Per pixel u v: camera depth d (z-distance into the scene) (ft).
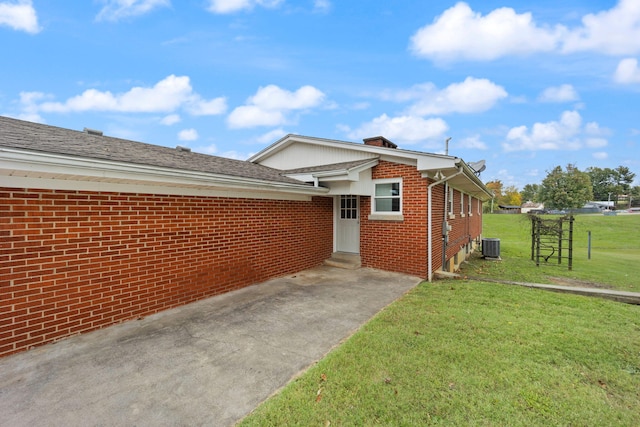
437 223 27.27
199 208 18.99
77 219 13.79
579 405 8.96
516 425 8.13
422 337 13.33
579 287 22.76
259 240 23.08
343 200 30.94
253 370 10.88
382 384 9.89
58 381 10.19
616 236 76.38
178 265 17.81
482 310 16.81
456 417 8.43
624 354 11.98
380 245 27.35
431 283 23.26
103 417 8.45
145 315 16.26
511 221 105.19
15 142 11.64
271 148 34.86
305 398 9.18
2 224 11.71
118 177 13.20
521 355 11.80
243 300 18.86
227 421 8.29
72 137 17.04
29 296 12.42
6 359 11.62
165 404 9.01
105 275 14.75
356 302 18.42
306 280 23.80
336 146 29.66
